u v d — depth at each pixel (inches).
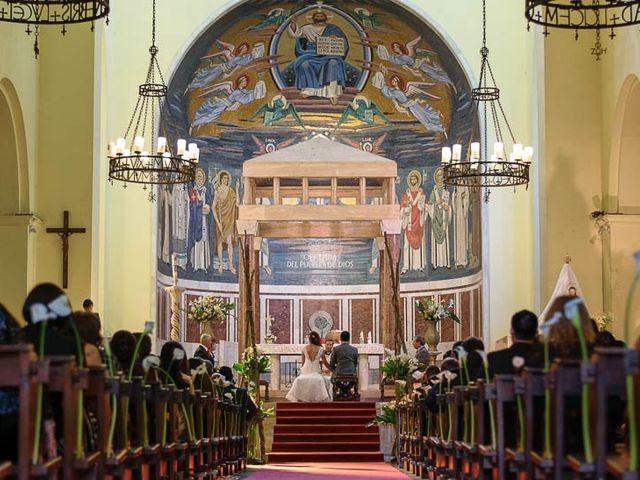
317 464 950.4
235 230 1368.1
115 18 1201.4
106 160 1167.6
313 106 1362.0
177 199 1278.3
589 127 900.6
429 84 1307.8
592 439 335.6
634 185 886.4
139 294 1174.3
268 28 1318.9
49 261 866.8
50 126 874.1
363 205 1138.0
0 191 847.7
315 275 1430.9
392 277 1068.5
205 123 1328.7
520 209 1192.8
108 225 1174.3
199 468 614.9
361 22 1325.0
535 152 1115.9
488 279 1192.8
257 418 943.0
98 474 377.4
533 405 398.0
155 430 487.5
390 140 1354.6
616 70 862.5
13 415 314.0
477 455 485.7
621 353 309.7
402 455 901.8
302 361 1128.2
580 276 892.6
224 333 1357.0
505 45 1214.9
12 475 299.3
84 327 415.8
